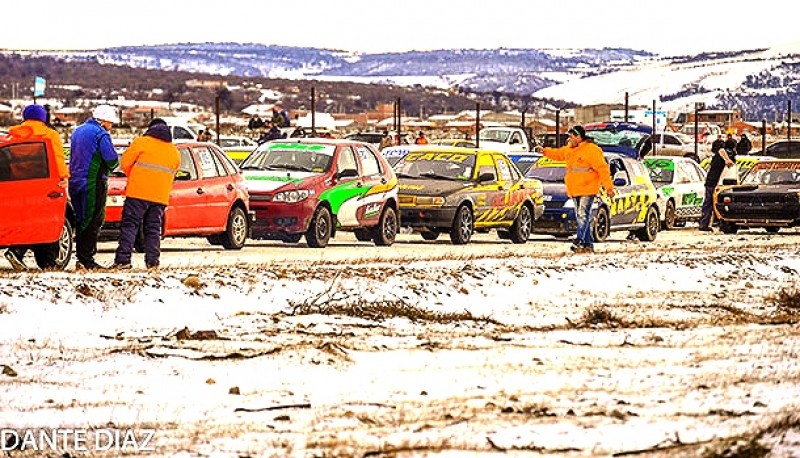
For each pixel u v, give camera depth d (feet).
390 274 112.16
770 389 64.54
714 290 119.34
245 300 97.71
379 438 55.72
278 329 85.92
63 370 71.05
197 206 143.43
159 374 70.85
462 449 53.52
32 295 89.97
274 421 59.93
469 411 61.31
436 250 158.81
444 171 175.32
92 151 116.47
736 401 61.87
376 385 68.69
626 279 121.80
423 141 355.77
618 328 91.71
